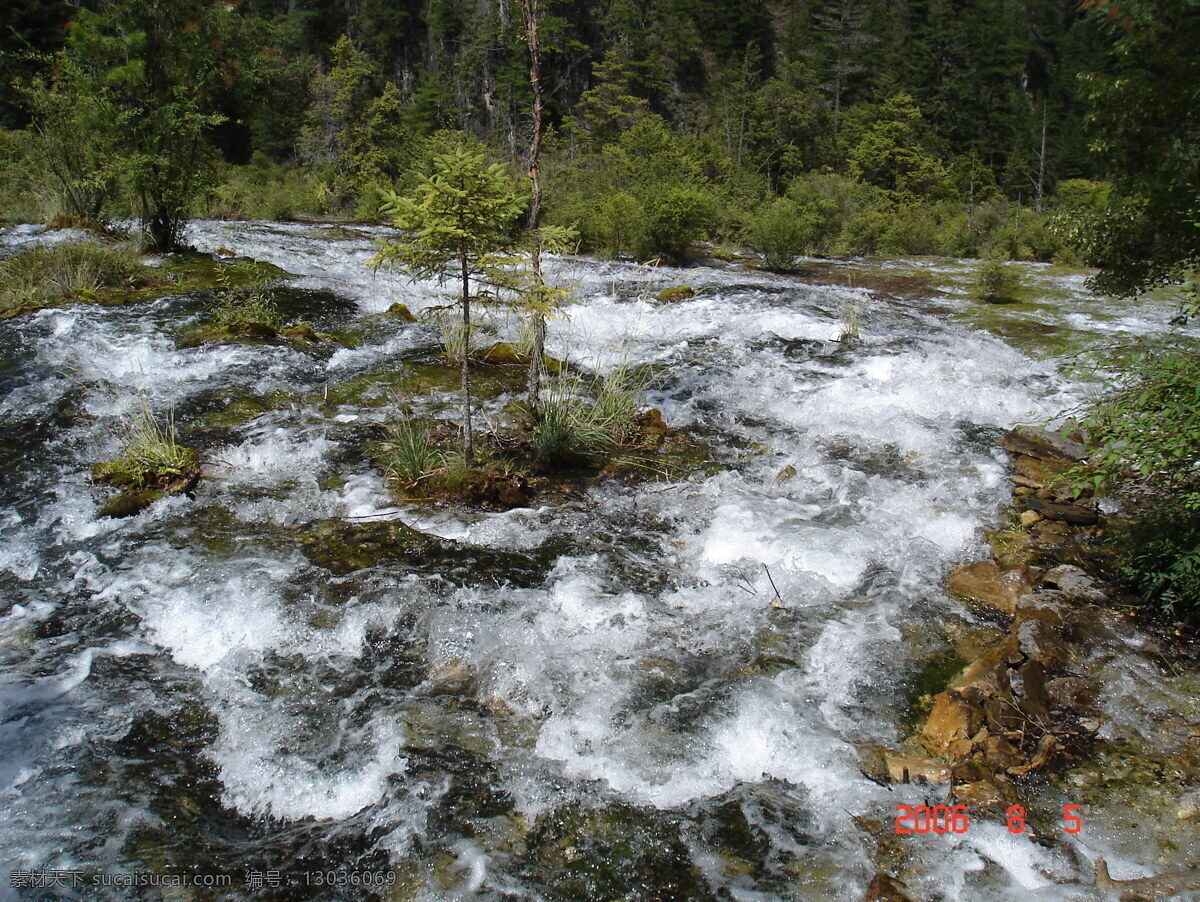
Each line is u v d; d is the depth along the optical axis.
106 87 11.97
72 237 12.46
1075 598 4.61
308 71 41.00
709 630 4.35
